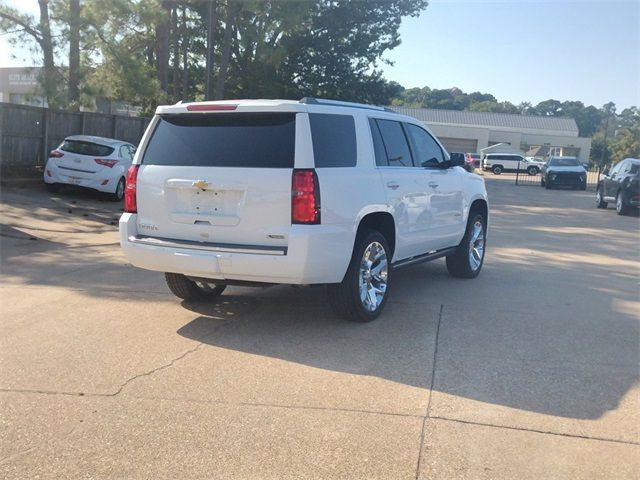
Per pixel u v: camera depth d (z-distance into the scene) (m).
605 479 3.64
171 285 7.02
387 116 7.09
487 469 3.72
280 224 5.65
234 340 5.94
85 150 17.28
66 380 4.98
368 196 6.26
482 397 4.70
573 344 5.94
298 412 4.43
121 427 4.22
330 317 6.72
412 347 5.77
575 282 8.82
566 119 94.19
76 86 19.70
